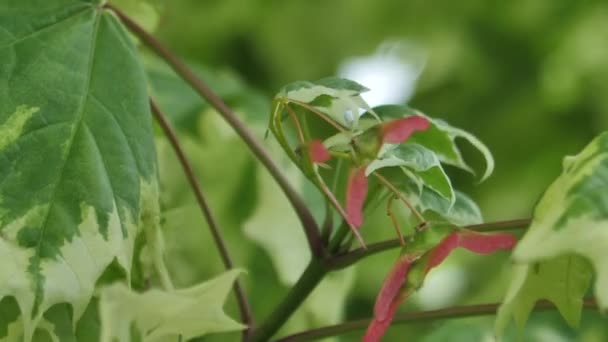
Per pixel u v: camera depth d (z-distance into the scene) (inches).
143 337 24.4
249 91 38.7
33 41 27.0
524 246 22.9
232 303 33.6
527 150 50.4
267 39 51.3
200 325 24.6
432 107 51.6
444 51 51.8
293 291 27.7
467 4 51.6
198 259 32.1
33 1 27.4
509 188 49.6
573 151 50.1
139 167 26.5
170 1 48.2
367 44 52.7
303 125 25.9
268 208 35.9
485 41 51.6
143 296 23.8
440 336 34.1
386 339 42.0
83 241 25.4
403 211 29.7
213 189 36.3
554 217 23.3
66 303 26.1
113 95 26.9
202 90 28.7
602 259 22.8
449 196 26.1
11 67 26.6
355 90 25.2
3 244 25.0
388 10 51.8
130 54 27.5
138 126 26.9
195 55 51.1
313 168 24.8
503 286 44.7
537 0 50.6
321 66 52.5
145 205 26.5
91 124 26.4
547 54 50.8
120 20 28.5
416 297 45.9
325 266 27.4
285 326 34.2
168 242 31.4
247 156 36.2
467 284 46.9
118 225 25.8
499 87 51.0
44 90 26.5
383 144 24.9
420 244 24.9
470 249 24.8
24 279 24.9
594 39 50.4
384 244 27.2
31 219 25.4
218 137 36.4
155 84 36.6
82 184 25.8
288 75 51.9
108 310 23.6
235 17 50.1
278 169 27.9
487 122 50.6
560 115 50.3
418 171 26.0
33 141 26.0
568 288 25.6
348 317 43.9
